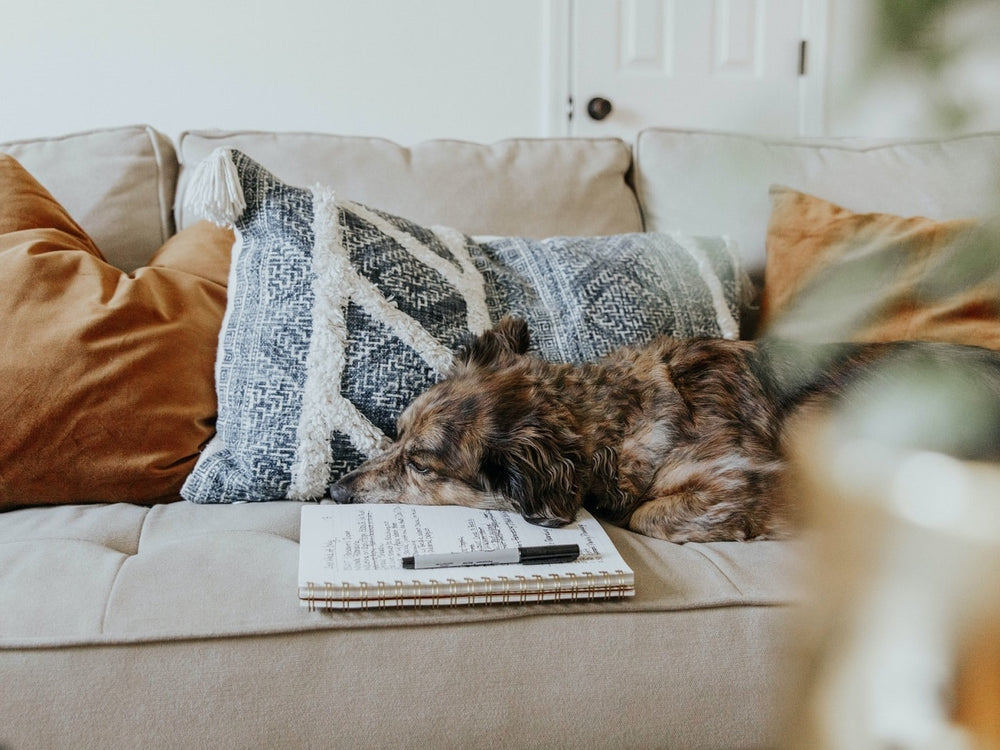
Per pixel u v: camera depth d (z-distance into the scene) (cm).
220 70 336
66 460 148
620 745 111
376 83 348
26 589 114
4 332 151
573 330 173
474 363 161
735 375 160
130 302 161
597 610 117
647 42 363
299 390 153
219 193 157
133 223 209
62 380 149
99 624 108
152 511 148
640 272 181
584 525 138
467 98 356
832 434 45
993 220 48
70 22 322
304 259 157
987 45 35
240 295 161
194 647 108
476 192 221
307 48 340
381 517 137
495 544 126
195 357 166
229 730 104
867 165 215
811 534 44
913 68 36
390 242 167
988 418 41
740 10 365
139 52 329
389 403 157
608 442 157
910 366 48
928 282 55
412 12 345
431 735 108
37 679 104
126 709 104
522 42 355
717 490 148
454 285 169
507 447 144
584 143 239
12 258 159
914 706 38
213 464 153
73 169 209
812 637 42
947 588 38
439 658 111
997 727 36
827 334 57
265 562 123
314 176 216
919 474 41
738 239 213
